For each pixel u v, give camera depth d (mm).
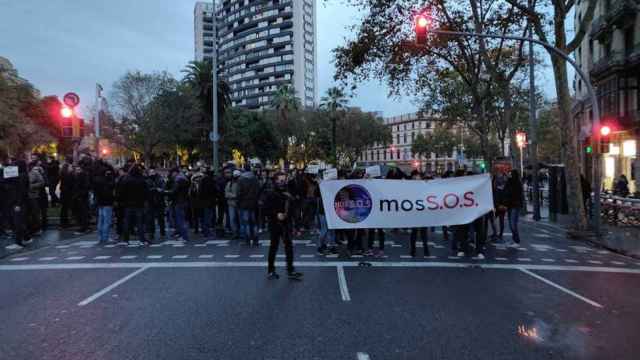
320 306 6668
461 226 10930
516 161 23781
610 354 4926
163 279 8414
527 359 4781
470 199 10852
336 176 15508
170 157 59844
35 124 40125
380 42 23016
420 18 14258
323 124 67562
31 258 10531
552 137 63812
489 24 22719
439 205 10828
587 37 37500
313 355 4855
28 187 13094
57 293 7434
